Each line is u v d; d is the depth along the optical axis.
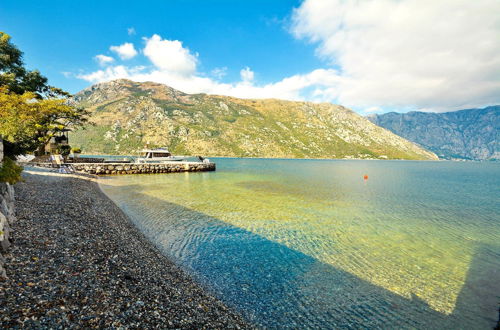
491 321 9.89
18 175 23.66
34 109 45.47
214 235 18.86
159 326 7.30
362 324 9.51
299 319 9.63
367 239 19.28
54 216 15.81
